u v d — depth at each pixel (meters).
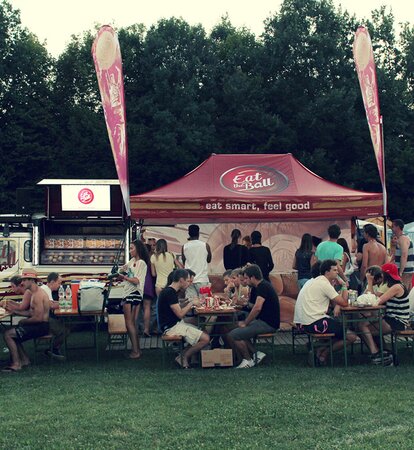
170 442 6.49
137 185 37.06
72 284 11.30
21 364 10.91
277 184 14.34
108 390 8.83
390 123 37.91
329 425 6.98
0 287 14.71
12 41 38.34
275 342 12.91
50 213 16.73
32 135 36.72
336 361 10.91
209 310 10.50
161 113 35.88
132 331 11.52
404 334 10.30
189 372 10.05
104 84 13.23
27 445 6.49
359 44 14.48
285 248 15.41
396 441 6.34
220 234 15.68
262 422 7.11
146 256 11.74
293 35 38.09
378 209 14.03
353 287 13.52
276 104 38.09
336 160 37.12
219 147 36.41
